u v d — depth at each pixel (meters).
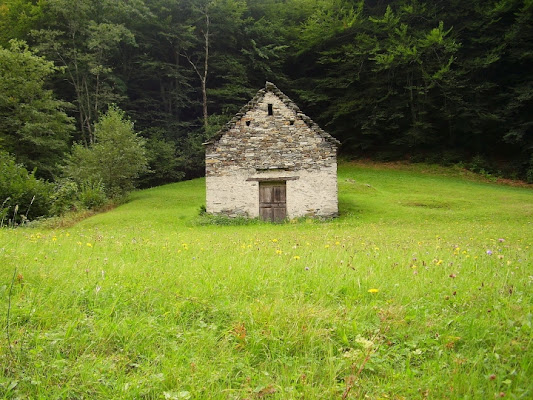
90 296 4.80
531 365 3.38
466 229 16.98
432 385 3.22
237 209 22.80
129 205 26.77
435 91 40.69
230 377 3.43
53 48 37.53
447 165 40.28
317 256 7.67
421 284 5.55
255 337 3.93
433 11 41.69
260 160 22.83
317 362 3.61
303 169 22.75
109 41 38.53
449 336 3.93
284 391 3.19
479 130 39.06
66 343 3.79
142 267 6.48
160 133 42.47
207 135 41.03
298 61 48.34
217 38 46.94
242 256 7.57
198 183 36.91
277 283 5.63
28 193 22.89
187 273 6.05
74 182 26.80
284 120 22.84
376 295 5.14
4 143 31.56
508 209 23.19
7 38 39.88
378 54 40.59
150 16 43.28
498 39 38.69
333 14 45.38
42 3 39.53
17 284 5.08
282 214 22.86
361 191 28.61
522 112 38.81
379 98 42.94
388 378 3.41
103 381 3.31
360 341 3.84
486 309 4.56
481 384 3.18
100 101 40.75
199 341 3.90
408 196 27.22
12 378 3.29
